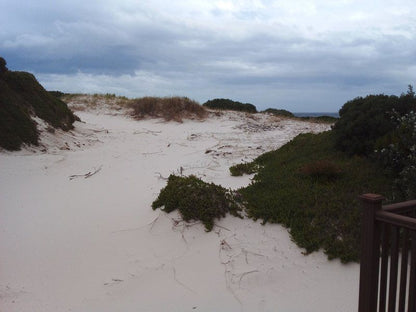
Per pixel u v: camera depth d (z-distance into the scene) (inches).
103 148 494.3
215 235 217.3
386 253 114.8
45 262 208.2
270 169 329.4
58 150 449.4
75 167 401.7
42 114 500.7
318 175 277.6
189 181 262.8
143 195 306.0
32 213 274.4
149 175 367.2
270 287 175.5
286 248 202.5
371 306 116.3
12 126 422.9
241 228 223.1
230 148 468.8
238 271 186.5
